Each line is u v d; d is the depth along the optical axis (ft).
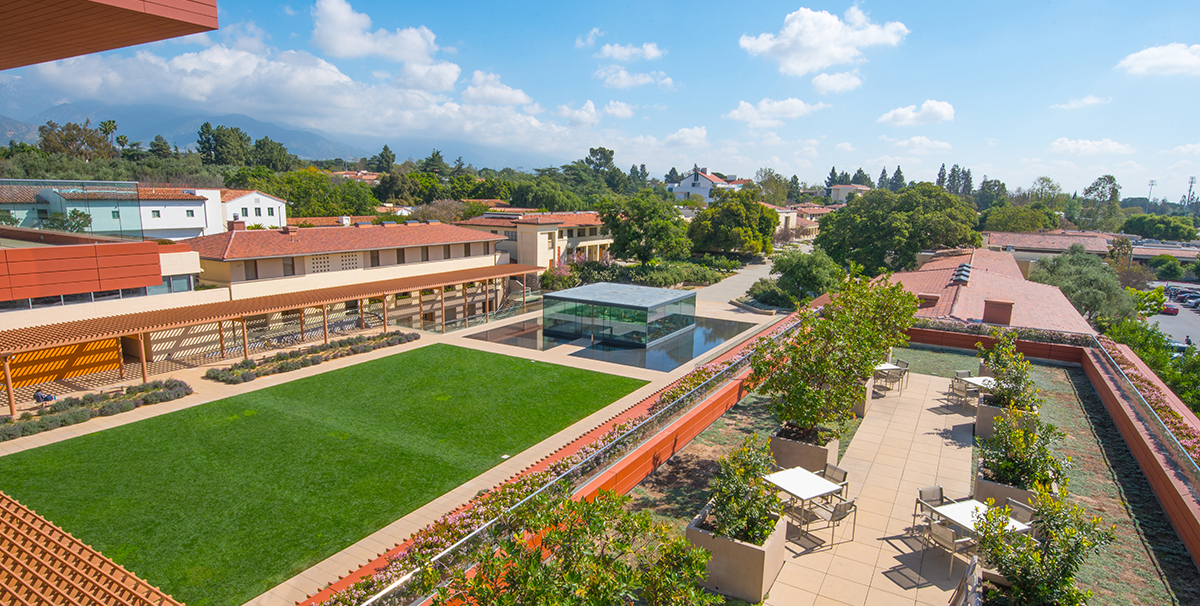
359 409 69.21
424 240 131.03
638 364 92.22
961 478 36.99
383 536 42.70
